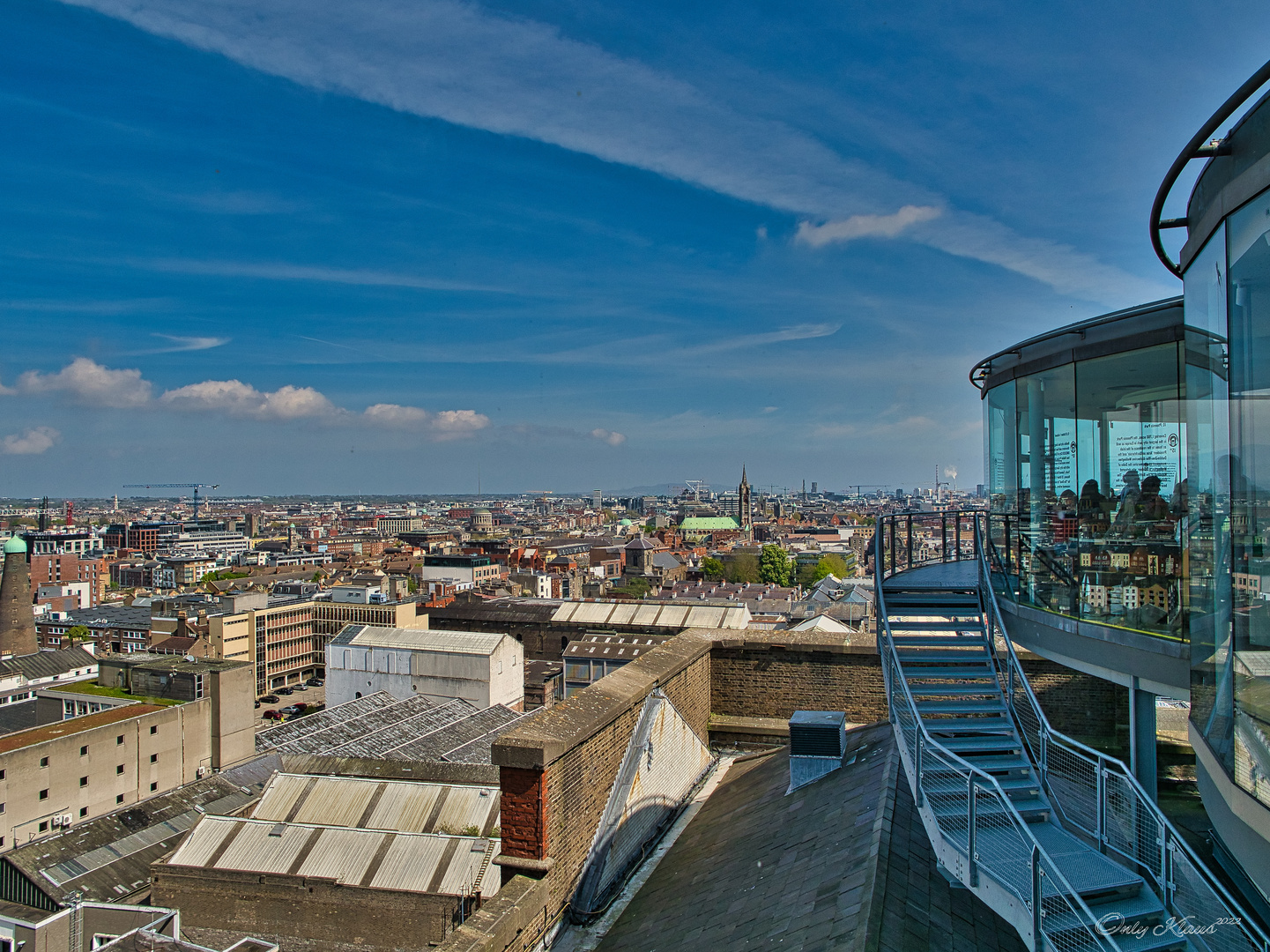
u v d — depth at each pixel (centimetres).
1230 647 666
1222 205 651
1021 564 1284
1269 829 586
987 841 787
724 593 17625
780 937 700
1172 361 958
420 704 6969
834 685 1503
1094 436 1088
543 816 841
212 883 3012
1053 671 1512
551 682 8988
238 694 7356
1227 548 670
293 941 2891
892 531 1565
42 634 14200
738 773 1342
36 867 4053
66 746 5962
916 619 1237
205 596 14212
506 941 749
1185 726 1406
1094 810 1027
